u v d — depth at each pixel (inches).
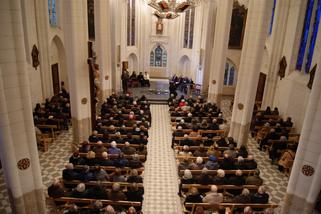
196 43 1107.9
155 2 603.5
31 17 654.5
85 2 489.1
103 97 796.6
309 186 297.3
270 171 502.0
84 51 506.6
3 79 269.1
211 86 807.1
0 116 274.1
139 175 412.2
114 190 338.6
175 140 554.6
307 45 617.3
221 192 381.1
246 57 517.3
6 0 255.9
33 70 677.3
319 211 393.7
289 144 526.3
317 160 285.1
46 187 416.2
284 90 700.0
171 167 494.0
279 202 413.1
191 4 592.4
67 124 644.1
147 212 374.9
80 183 347.3
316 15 589.0
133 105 709.3
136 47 1176.2
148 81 1099.9
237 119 558.3
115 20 888.9
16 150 294.8
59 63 855.7
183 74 1247.5
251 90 519.5
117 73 968.9
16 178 301.1
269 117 700.0
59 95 756.0
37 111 627.2
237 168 419.2
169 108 812.0
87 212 300.8
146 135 543.2
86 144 458.9
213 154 450.6
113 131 538.0
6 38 262.7
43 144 538.9
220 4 741.3
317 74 271.3
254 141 633.6
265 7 468.8
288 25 687.1
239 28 995.3
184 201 364.2
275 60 740.0
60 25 809.5
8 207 370.0
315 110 278.1
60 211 337.4
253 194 350.9
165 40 1208.8
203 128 579.2
